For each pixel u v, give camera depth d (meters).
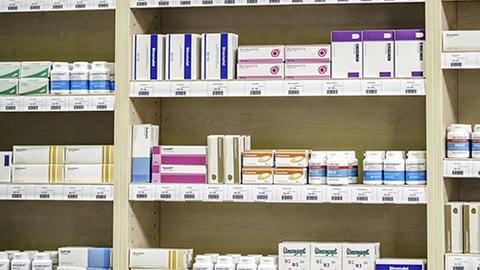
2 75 3.58
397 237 3.60
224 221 3.70
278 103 3.68
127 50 3.51
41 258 3.51
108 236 3.76
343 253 3.36
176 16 3.75
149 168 3.50
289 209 3.66
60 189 3.51
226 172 3.45
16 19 3.84
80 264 3.51
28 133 3.82
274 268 3.37
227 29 3.72
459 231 3.31
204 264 3.40
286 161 3.41
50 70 3.57
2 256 3.53
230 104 3.71
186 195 3.45
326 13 3.66
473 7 3.57
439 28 3.34
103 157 3.51
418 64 3.38
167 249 3.49
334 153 3.41
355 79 3.38
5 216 3.82
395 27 3.62
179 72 3.49
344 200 3.36
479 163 3.29
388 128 3.61
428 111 3.34
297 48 3.44
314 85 3.40
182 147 3.48
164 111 3.74
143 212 3.60
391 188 3.34
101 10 3.79
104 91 3.53
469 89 3.57
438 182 3.32
